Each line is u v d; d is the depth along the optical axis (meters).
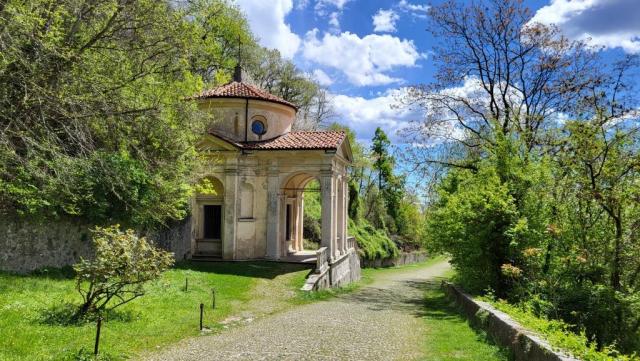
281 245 27.97
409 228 68.94
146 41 18.17
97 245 12.19
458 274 22.97
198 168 22.67
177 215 21.34
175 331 12.02
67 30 15.91
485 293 18.23
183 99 20.59
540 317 13.28
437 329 13.85
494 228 18.39
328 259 25.75
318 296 21.16
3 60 12.77
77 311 11.52
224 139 25.66
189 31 19.34
